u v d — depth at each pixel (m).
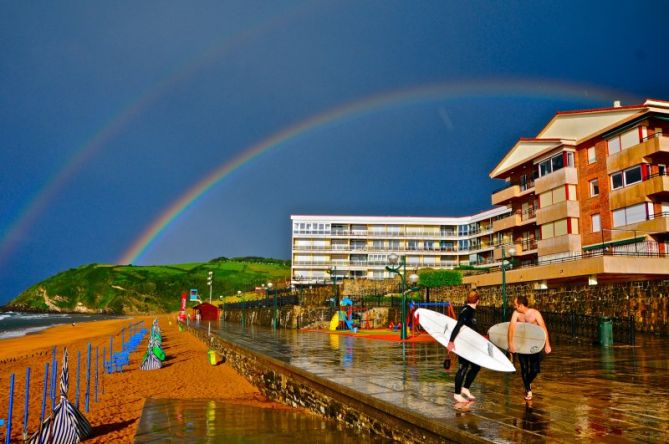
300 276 93.12
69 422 12.01
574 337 23.45
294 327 44.41
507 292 39.12
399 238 94.25
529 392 8.56
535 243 48.88
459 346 8.64
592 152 42.03
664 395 9.16
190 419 13.06
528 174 49.66
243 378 21.89
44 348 46.03
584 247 41.31
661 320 24.92
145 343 44.22
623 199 38.22
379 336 28.39
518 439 6.21
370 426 9.23
